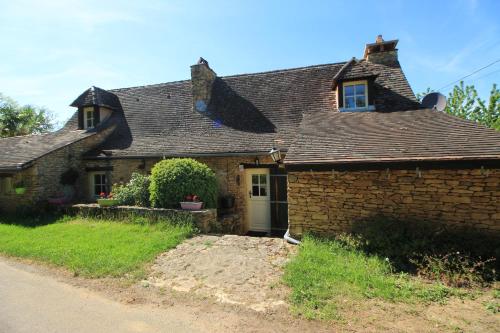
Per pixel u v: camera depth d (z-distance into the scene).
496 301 4.03
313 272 4.93
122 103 14.34
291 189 7.15
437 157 5.63
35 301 4.32
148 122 12.83
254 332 3.45
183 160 9.12
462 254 5.13
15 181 11.16
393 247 5.57
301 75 12.27
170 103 13.30
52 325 3.67
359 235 5.98
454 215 5.97
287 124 10.61
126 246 6.60
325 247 6.14
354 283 4.53
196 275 5.18
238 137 10.39
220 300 4.27
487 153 5.42
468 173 5.88
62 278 5.17
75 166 11.96
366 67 9.89
